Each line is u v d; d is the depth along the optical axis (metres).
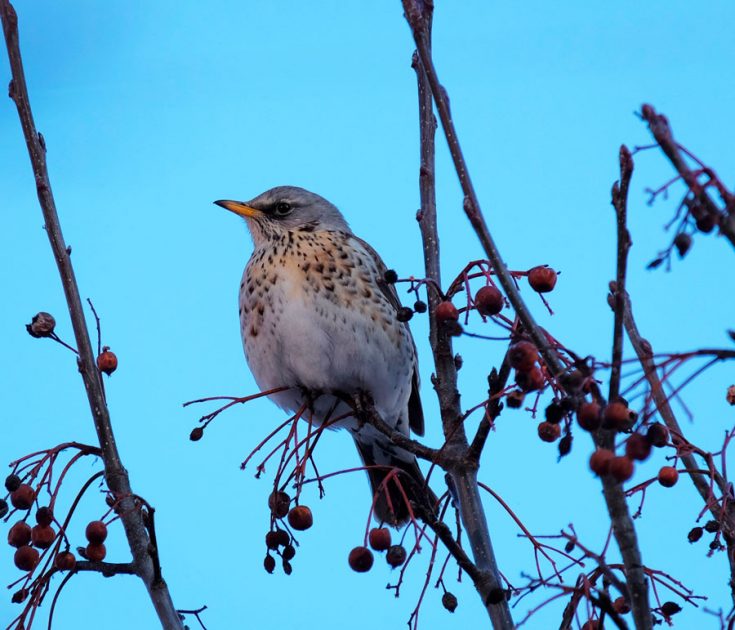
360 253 14.05
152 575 9.07
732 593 8.41
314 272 13.72
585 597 7.47
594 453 6.57
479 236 7.41
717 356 6.27
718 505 8.84
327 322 13.56
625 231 6.64
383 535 8.68
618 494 7.05
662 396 7.54
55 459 9.27
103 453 9.38
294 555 9.45
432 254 10.24
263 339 13.80
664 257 6.12
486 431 9.10
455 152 7.64
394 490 11.34
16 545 8.96
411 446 9.48
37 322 9.57
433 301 9.99
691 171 6.07
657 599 8.55
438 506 9.50
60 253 9.77
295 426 10.00
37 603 8.78
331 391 13.87
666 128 6.17
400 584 8.55
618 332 6.58
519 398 7.73
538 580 7.56
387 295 14.26
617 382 6.55
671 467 8.62
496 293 8.02
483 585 8.65
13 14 10.01
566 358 7.31
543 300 8.09
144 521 9.27
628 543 6.98
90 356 9.62
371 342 13.68
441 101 7.78
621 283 6.62
